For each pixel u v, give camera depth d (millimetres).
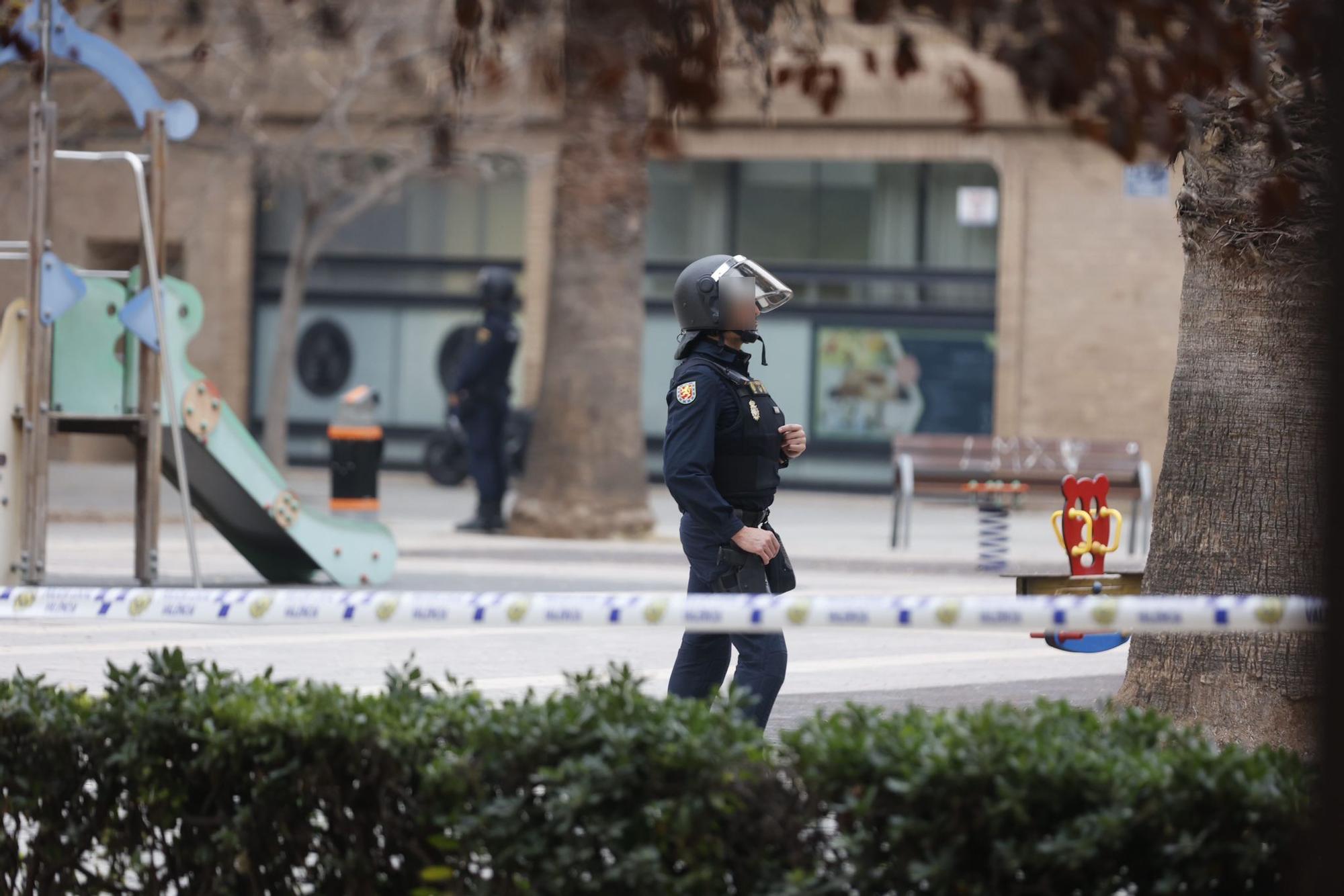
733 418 22094
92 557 50625
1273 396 22641
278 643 35219
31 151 40500
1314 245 21953
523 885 13758
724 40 17078
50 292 40375
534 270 98000
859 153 93562
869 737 13945
